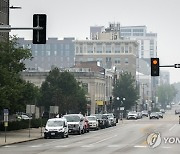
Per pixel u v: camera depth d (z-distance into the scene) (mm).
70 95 151750
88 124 116938
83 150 62500
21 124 117438
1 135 96188
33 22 41625
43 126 129375
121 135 101562
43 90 151750
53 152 58938
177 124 158750
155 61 65125
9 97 93188
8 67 97812
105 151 61000
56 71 154500
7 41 101188
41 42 41375
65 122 94312
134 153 58000
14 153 57250
